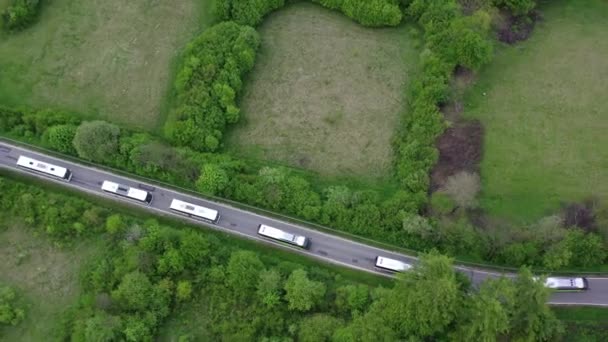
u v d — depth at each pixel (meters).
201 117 187.75
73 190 187.50
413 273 152.75
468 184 176.25
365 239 175.25
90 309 166.12
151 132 195.38
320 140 191.75
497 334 149.25
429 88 186.12
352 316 161.75
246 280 164.88
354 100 196.62
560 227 166.88
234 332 162.12
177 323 167.12
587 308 164.25
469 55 188.12
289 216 179.50
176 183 185.50
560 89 192.75
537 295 143.25
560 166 182.00
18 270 176.88
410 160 180.25
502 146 185.12
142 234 173.50
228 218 181.38
